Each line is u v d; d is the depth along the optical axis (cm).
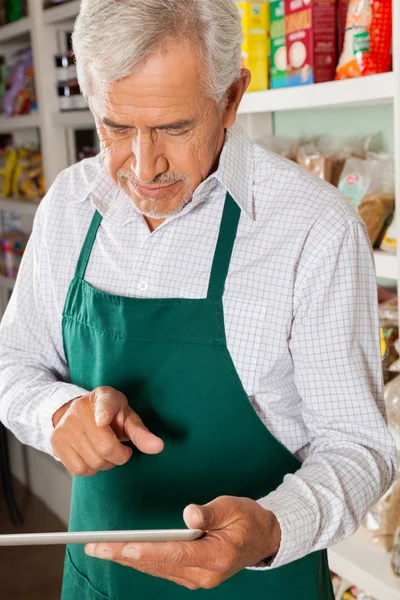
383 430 114
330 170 204
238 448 122
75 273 133
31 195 362
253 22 196
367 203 186
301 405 125
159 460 124
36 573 311
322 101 176
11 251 385
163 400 123
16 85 369
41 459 371
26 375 134
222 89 103
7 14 362
